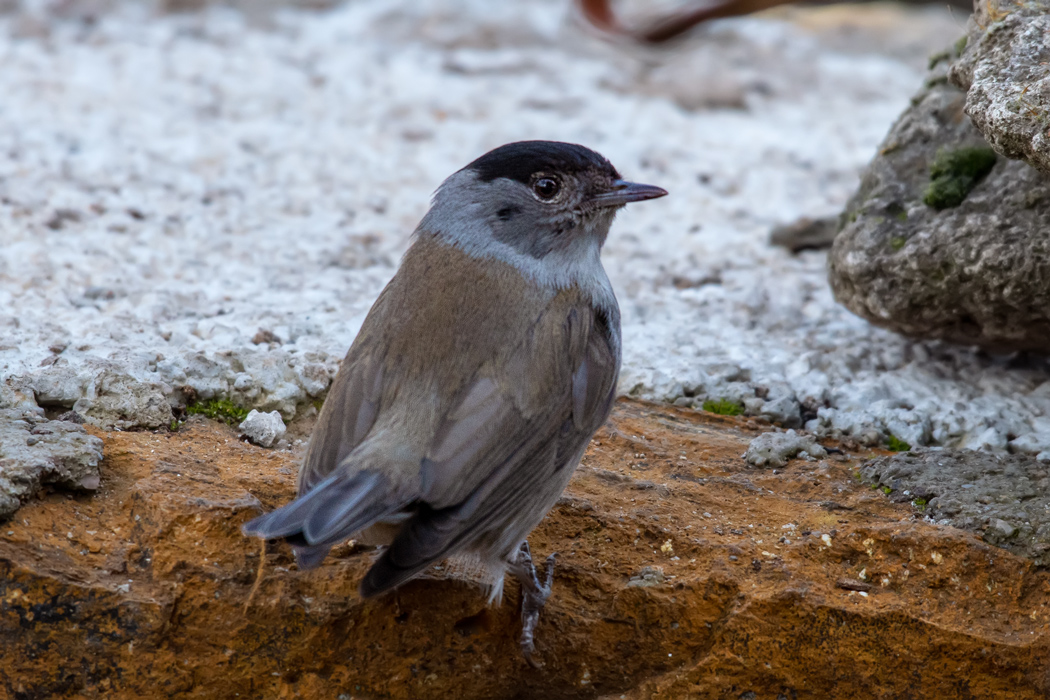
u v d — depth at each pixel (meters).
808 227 13.70
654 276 12.90
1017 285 9.54
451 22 20.20
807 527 8.70
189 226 13.03
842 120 17.78
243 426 9.52
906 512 8.88
